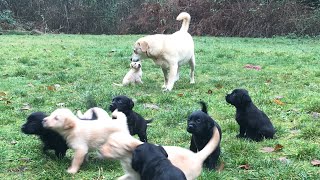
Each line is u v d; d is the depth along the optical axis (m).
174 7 31.77
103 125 5.88
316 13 28.83
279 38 27.83
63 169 5.91
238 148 6.73
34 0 34.41
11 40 23.42
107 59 16.58
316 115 8.76
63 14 34.22
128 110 6.78
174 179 4.25
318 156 6.47
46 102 9.78
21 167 6.11
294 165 6.11
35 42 22.58
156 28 32.41
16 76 12.99
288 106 9.52
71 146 5.88
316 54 18.52
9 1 34.28
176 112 8.63
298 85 11.96
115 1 34.88
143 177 4.43
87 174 5.80
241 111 7.30
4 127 7.93
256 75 13.56
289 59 16.91
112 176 5.75
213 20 30.47
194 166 4.98
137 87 11.48
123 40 25.25
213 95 10.70
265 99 9.90
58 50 18.94
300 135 7.49
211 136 5.89
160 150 4.53
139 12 33.47
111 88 11.24
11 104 9.55
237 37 29.16
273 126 7.64
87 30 34.38
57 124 5.79
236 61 16.52
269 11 29.48
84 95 10.05
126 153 4.60
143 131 7.02
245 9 30.05
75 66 14.98
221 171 5.96
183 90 11.27
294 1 29.64
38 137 7.02
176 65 11.20
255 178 5.73
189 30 30.94
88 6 34.22
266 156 6.58
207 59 17.03
